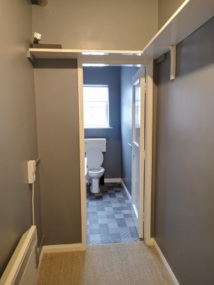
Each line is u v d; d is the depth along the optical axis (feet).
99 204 11.72
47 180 7.20
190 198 4.96
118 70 14.21
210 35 3.98
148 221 7.77
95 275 6.41
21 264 3.48
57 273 6.49
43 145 7.01
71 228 7.50
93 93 14.52
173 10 5.76
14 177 4.35
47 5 6.53
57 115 6.94
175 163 5.76
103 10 6.73
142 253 7.40
